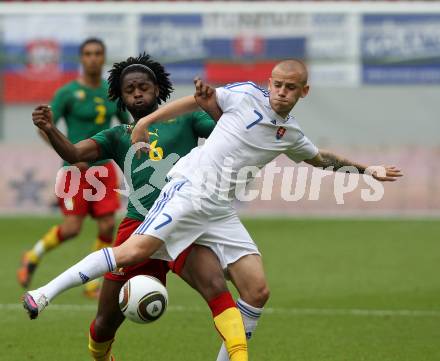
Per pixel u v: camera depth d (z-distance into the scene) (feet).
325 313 117.19
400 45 238.68
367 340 101.30
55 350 95.66
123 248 73.41
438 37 237.86
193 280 76.28
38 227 206.80
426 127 240.53
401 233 200.44
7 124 238.68
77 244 185.88
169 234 74.23
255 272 76.48
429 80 239.30
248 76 238.48
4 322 109.81
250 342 100.22
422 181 229.66
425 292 133.08
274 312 117.70
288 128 77.05
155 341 100.68
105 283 78.89
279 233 200.34
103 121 132.16
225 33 237.86
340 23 238.27
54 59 237.04
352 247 180.04
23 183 230.07
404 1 249.75
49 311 117.39
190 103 75.31
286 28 237.86
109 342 81.92
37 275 147.33
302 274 148.87
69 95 130.62
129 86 80.12
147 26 237.45
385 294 131.44
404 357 93.15
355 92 240.32
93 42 130.41
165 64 237.86
